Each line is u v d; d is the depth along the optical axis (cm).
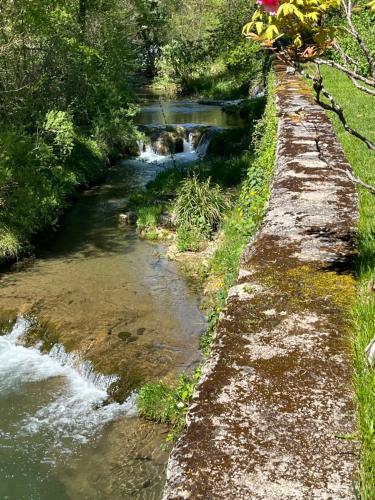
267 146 979
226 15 3347
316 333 308
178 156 1864
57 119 1367
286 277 380
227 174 1325
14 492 526
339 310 333
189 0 4009
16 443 589
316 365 278
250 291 363
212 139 1805
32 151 1243
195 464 218
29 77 1458
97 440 585
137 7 2628
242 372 275
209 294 853
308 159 684
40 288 905
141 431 586
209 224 1074
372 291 348
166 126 2003
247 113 2330
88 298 866
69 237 1138
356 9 294
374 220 480
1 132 1197
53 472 548
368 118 1093
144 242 1098
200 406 252
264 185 768
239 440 229
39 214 1167
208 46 3597
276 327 316
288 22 280
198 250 1027
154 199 1290
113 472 539
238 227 918
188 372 661
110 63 2127
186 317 799
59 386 684
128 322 791
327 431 233
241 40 3039
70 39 1641
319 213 509
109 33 2153
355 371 270
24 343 781
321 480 208
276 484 206
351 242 438
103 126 1809
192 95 3278
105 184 1518
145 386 626
